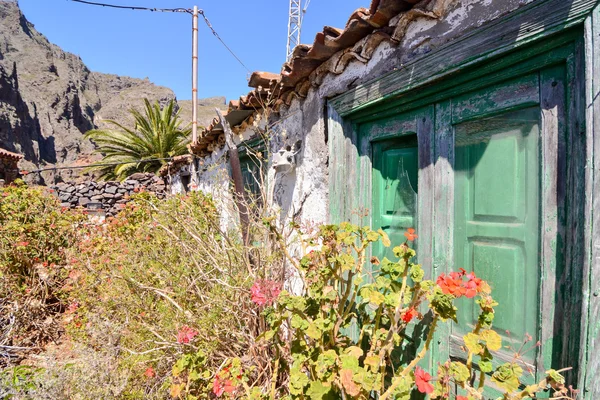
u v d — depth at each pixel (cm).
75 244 462
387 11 168
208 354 211
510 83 139
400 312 146
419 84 165
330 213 230
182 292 240
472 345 117
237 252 244
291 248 282
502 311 144
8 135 4497
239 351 230
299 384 146
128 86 9900
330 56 221
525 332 135
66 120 6612
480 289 120
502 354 143
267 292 192
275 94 289
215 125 420
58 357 281
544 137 127
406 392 134
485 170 150
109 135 1591
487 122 150
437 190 169
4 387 221
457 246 162
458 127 162
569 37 116
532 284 133
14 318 341
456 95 160
